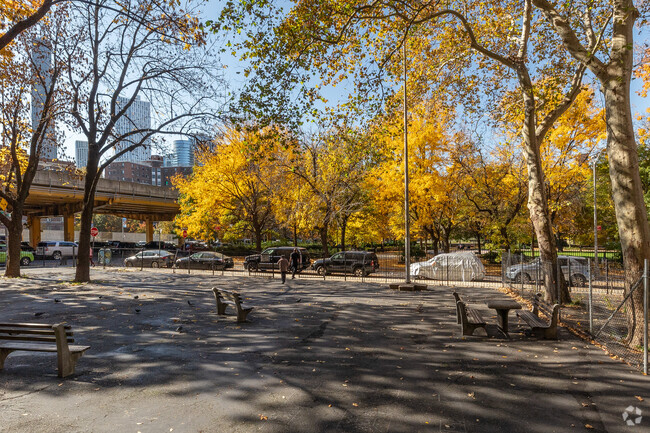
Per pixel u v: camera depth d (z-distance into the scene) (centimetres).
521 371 613
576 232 4009
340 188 2844
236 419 445
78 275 1895
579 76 1236
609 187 3125
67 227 4884
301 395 516
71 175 2094
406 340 808
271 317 1055
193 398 505
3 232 6022
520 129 1925
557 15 911
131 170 13650
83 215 1892
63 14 1759
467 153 2719
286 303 1298
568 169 2297
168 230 8050
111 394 518
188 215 3788
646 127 2298
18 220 2095
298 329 911
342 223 3086
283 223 3300
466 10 1463
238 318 981
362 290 1658
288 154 2803
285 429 422
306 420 444
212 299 1376
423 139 2483
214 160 2898
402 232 3234
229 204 3198
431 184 2470
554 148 2225
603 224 3541
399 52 1484
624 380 572
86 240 1905
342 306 1235
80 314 1088
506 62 1249
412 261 2547
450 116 2006
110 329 906
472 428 427
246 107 1241
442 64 1497
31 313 1100
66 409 470
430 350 732
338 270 2403
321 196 2762
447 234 3278
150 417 450
